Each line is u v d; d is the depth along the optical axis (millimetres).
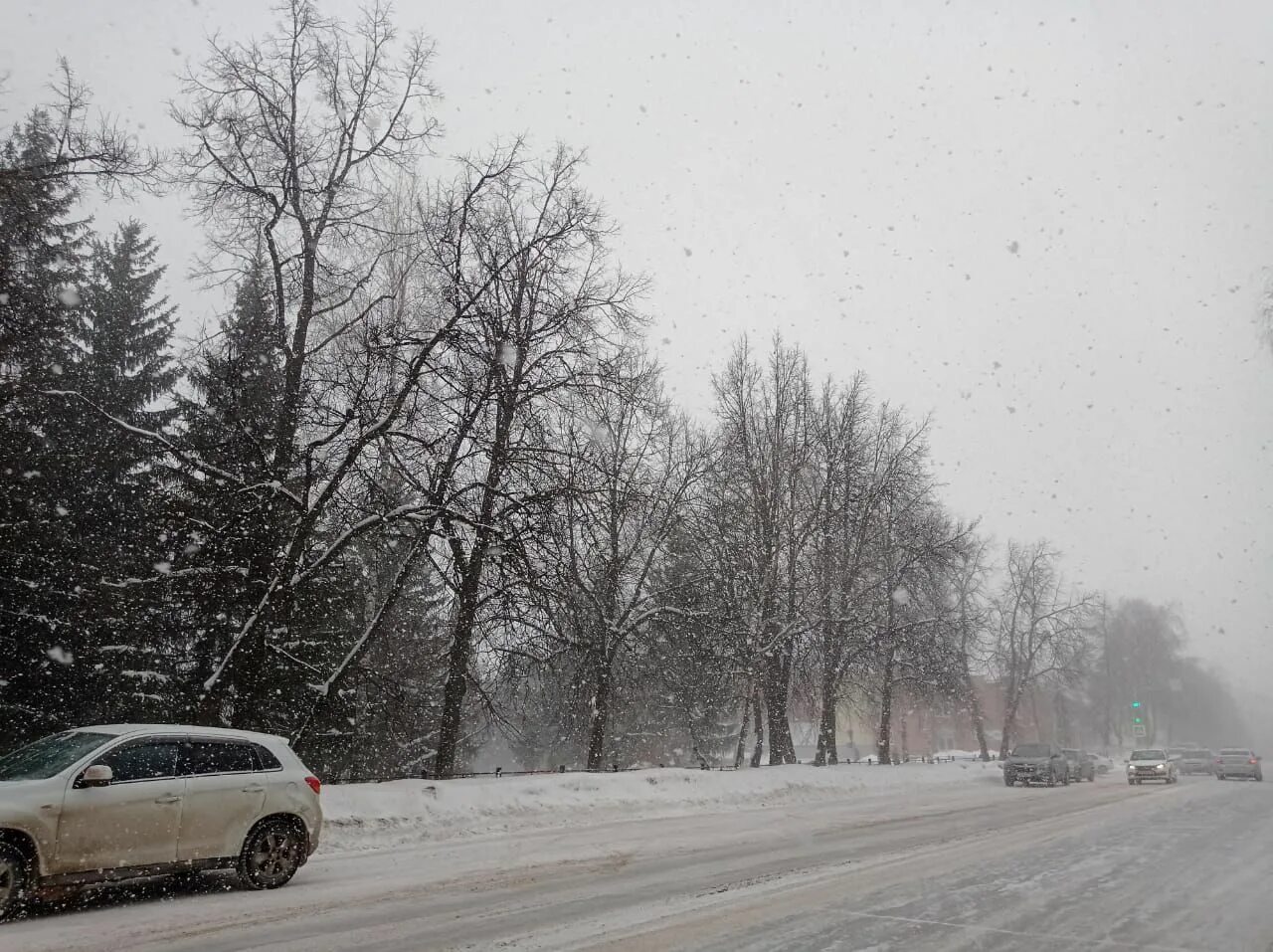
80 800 8109
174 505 16859
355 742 20656
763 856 12117
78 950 6781
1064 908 8508
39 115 17406
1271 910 8469
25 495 17734
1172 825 16391
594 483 17859
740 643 27062
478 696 21922
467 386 16172
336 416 15531
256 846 9266
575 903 8602
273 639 17172
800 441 32344
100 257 25969
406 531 16703
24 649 17719
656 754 39156
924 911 8312
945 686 34750
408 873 10336
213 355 16391
